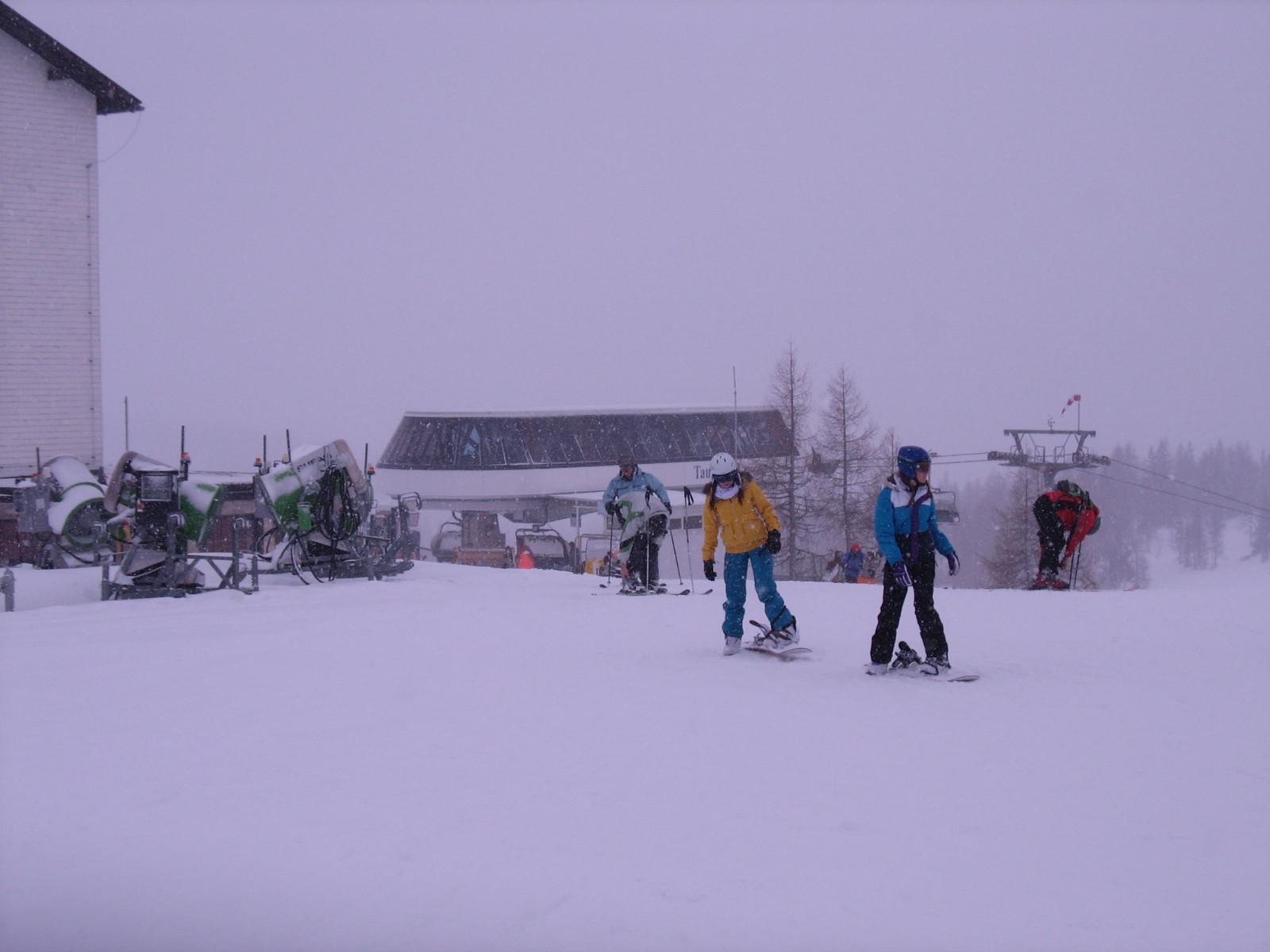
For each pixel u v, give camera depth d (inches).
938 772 192.5
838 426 1823.3
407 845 155.0
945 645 291.6
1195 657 317.7
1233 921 127.9
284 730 227.3
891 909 132.0
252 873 144.3
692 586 616.7
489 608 467.2
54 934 125.8
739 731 224.7
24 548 678.5
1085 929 126.0
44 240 864.3
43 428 861.8
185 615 439.2
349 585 587.2
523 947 121.8
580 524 1550.2
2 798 177.2
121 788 183.3
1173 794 178.4
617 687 277.4
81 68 869.2
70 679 287.3
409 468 1664.6
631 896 136.5
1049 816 167.5
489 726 230.8
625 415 1739.7
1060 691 268.2
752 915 130.5
